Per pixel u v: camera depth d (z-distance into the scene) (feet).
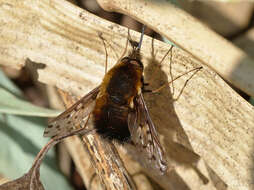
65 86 0.35
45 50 0.35
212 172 0.35
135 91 0.33
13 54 0.35
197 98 0.34
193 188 0.35
